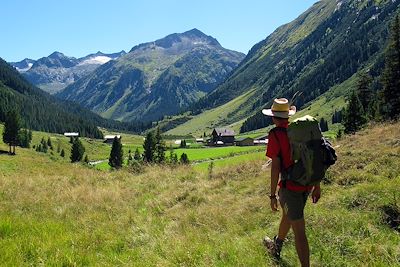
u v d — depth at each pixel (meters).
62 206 12.45
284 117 6.28
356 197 9.54
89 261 7.13
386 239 7.06
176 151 150.75
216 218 10.27
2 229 8.61
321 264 6.39
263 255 6.73
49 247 7.54
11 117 131.50
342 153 16.19
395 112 57.75
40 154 145.12
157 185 16.16
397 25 59.25
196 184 15.29
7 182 16.08
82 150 160.12
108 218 11.14
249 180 15.29
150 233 9.09
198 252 7.14
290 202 5.97
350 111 71.81
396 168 12.40
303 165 5.79
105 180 18.61
